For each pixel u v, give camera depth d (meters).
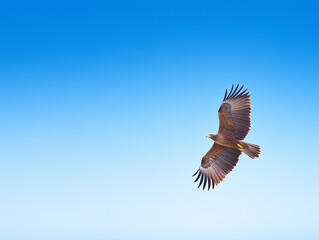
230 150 16.89
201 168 17.33
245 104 15.44
